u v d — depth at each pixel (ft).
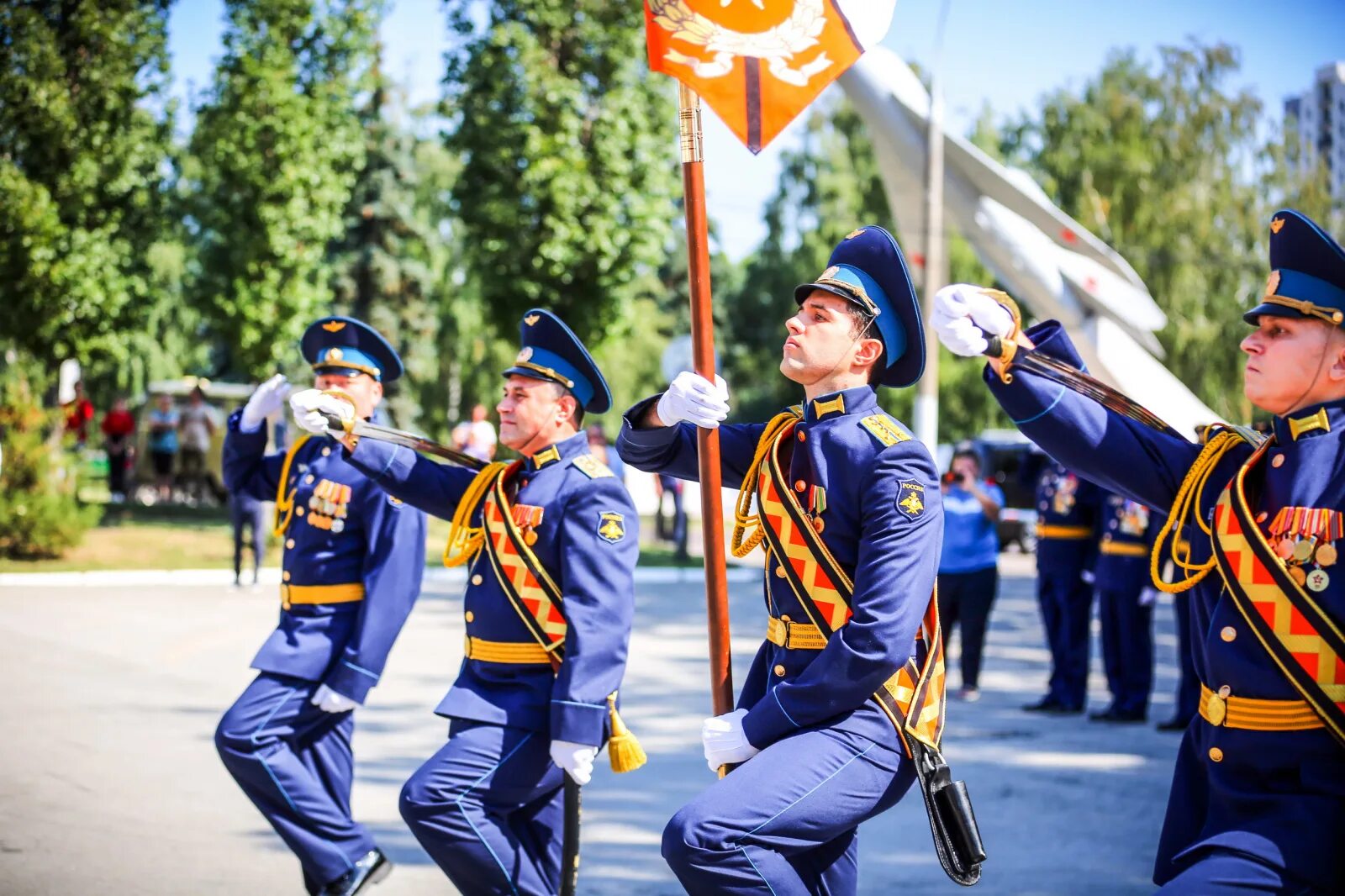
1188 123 97.30
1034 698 32.30
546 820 14.11
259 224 67.46
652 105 61.21
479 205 59.82
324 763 16.14
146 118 61.05
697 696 31.04
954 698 32.19
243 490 18.08
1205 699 9.96
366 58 69.21
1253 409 93.66
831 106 114.62
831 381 11.58
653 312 124.88
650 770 23.90
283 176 66.59
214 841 18.70
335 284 106.83
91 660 33.17
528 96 58.80
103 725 26.08
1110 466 10.50
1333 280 9.75
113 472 82.43
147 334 98.43
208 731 25.82
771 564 11.54
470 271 65.46
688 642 39.55
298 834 15.52
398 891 16.71
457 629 41.09
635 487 99.35
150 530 62.95
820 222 114.01
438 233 111.45
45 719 26.48
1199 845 9.51
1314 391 9.78
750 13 11.96
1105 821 20.57
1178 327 93.50
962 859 10.57
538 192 58.85
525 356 14.62
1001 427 103.40
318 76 67.82
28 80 56.54
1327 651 9.28
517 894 13.34
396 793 21.76
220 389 87.40
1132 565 29.25
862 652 10.38
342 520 16.24
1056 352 10.79
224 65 66.59
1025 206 53.67
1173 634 46.47
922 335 11.62
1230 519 9.81
